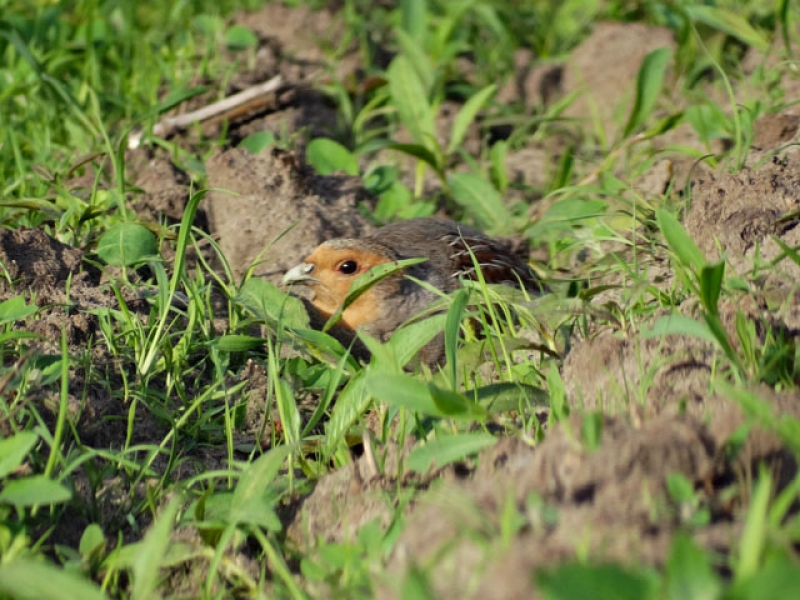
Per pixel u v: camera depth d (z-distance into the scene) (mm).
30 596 4707
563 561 4410
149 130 12102
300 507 6512
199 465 7281
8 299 8531
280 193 10914
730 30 12883
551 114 13555
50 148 12367
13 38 12297
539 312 7668
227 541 5582
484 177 12883
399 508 5867
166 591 5977
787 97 12438
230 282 9086
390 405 7027
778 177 8891
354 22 16641
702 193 8969
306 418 8227
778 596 3830
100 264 9594
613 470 5172
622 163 12836
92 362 7973
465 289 7086
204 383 8469
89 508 6508
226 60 14922
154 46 15508
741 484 5148
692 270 7586
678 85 14141
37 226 10430
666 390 6578
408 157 13883
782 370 6570
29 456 6516
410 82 12742
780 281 7645
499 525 4855
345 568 5402
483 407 6344
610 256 9648
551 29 16891
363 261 9672
